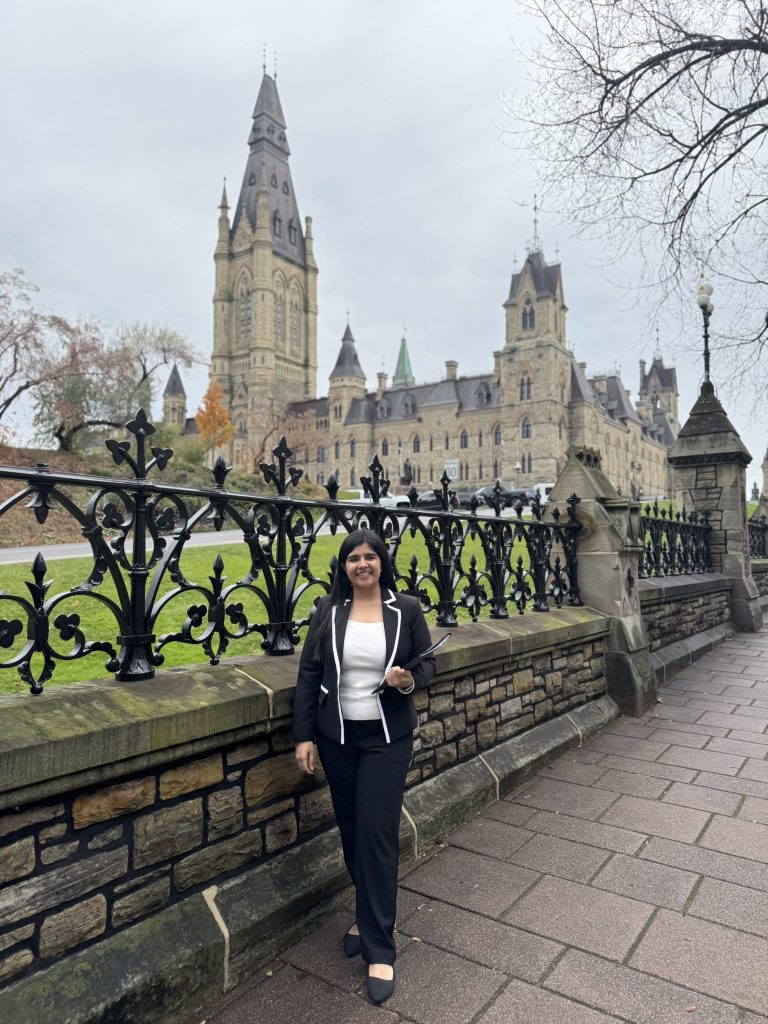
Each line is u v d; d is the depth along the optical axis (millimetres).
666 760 4926
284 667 3057
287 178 114062
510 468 83000
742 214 9953
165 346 35750
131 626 2551
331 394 100438
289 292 112562
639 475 100625
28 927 2021
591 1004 2355
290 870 2861
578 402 84938
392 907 2516
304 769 2605
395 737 2607
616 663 6121
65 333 28703
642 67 9344
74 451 28672
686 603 9070
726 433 11656
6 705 2109
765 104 9438
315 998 2420
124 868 2291
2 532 16266
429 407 92125
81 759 2084
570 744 5184
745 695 6848
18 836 2012
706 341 11117
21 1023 1906
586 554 6305
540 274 82875
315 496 27547
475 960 2613
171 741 2359
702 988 2432
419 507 4363
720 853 3490
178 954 2312
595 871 3316
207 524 19516
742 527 11586
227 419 63875
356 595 2762
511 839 3693
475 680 4316
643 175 9773
